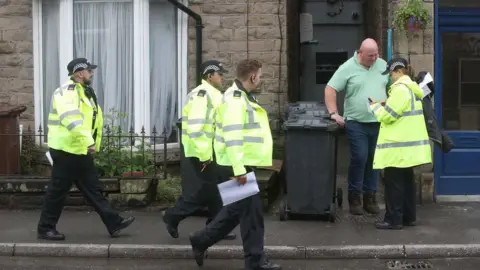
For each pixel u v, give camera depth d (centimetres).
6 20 922
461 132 875
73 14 921
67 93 658
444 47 880
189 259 664
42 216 694
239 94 575
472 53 881
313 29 1073
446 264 645
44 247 673
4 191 839
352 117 777
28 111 929
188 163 726
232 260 661
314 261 657
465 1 875
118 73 923
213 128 648
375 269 632
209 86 657
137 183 823
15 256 675
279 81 908
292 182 760
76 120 653
